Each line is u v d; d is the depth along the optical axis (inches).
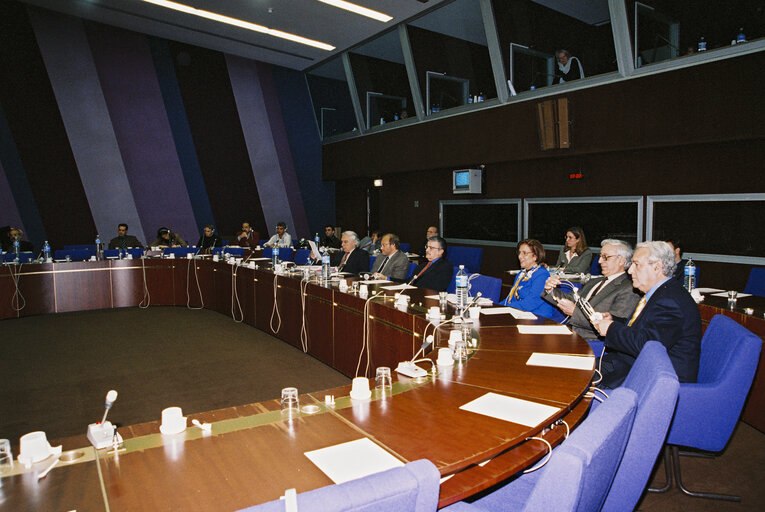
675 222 243.1
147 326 255.8
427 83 342.3
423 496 35.2
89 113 374.6
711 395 90.4
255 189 452.1
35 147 355.6
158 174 406.3
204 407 145.8
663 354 69.7
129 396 155.3
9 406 147.2
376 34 358.6
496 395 74.7
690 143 221.1
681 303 97.0
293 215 472.4
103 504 46.6
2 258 290.0
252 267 255.4
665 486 102.3
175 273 313.1
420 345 127.4
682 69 219.9
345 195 478.0
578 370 86.1
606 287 126.5
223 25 354.0
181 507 46.1
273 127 456.8
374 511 32.7
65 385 165.3
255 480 50.9
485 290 168.6
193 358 197.0
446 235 366.0
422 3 301.9
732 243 224.4
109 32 378.6
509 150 295.1
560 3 255.0
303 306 203.3
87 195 376.8
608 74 246.4
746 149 215.8
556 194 291.7
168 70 405.4
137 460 55.5
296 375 175.5
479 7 289.4
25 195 353.7
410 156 365.1
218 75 427.5
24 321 267.6
